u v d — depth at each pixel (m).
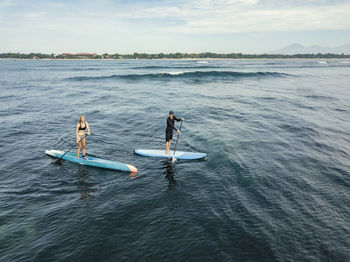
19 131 13.80
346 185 7.94
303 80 43.06
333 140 12.25
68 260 4.93
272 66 94.31
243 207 6.77
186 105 21.05
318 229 5.89
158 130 14.09
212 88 32.62
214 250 5.19
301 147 11.31
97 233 5.73
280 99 23.86
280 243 5.42
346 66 98.31
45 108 19.91
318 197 7.27
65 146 11.60
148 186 8.02
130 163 9.84
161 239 5.52
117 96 25.81
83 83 37.75
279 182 8.16
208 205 6.89
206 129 14.16
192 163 9.80
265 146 11.45
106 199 7.23
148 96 25.86
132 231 5.80
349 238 5.60
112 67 86.19
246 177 8.53
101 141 12.26
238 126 14.73
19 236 5.62
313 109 19.36
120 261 4.90
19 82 39.16
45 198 7.27
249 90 30.55
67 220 6.23
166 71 63.66
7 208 6.72
